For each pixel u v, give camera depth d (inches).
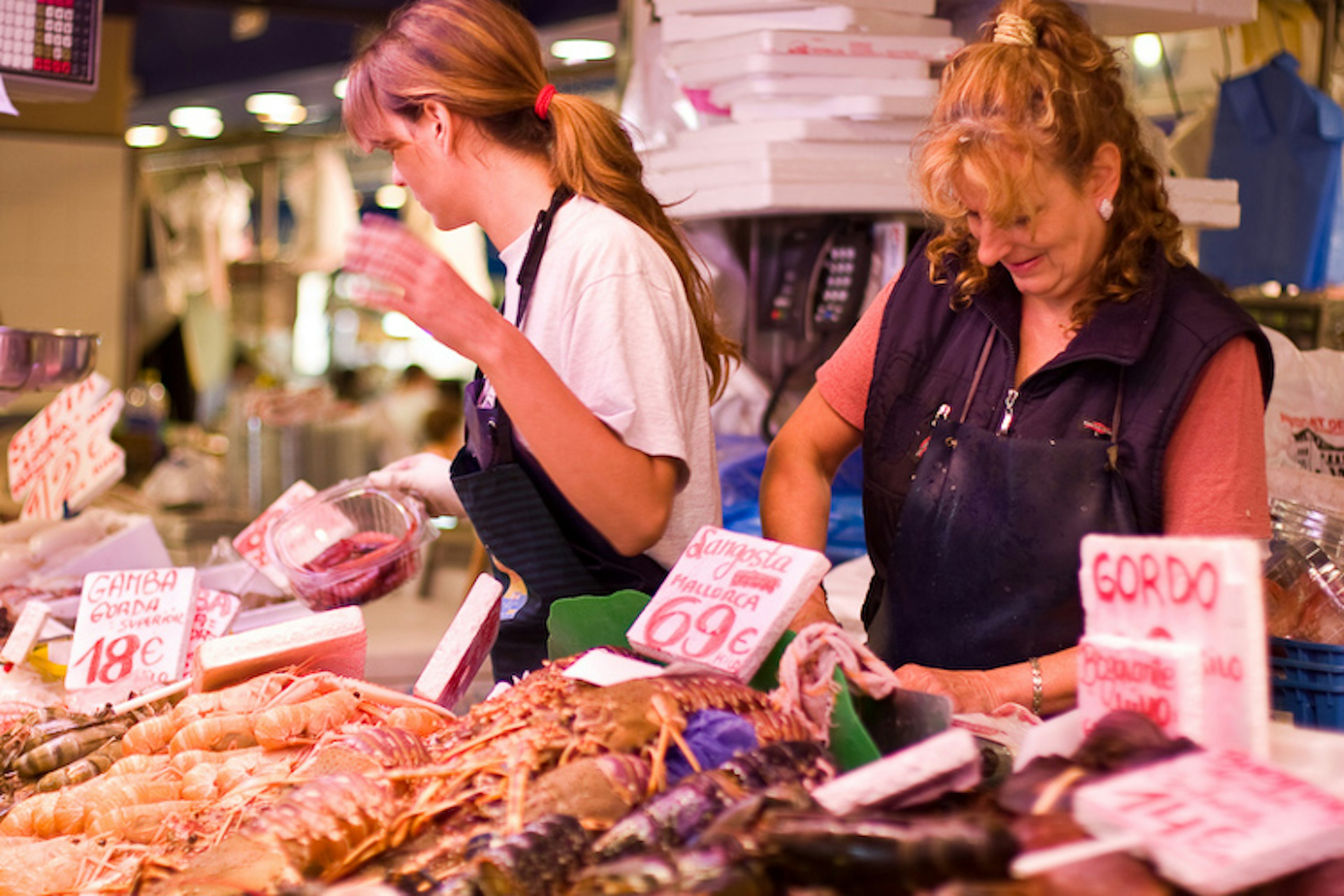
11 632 91.7
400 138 70.1
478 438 68.7
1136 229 65.0
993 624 67.7
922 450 72.9
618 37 139.1
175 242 359.9
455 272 60.1
